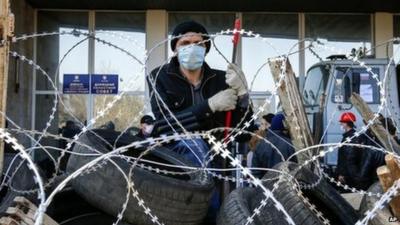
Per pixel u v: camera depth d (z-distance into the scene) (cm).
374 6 1289
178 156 322
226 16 1346
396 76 844
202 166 284
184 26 350
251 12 1341
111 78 1288
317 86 890
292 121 366
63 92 1284
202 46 348
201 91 356
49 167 283
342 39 1338
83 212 293
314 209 248
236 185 298
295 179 270
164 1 1273
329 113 841
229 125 336
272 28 1341
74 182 279
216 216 302
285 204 243
